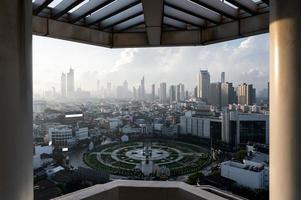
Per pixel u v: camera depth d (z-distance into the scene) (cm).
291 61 256
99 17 595
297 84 253
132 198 405
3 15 225
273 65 274
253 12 539
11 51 229
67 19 597
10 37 228
